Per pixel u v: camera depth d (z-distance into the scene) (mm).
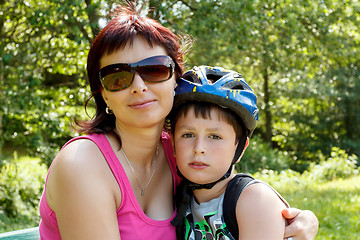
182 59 1729
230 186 1608
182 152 1633
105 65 1532
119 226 1564
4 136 9453
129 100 1504
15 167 8992
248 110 1637
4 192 8070
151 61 1488
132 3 1794
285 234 1518
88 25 6652
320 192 8602
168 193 1816
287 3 9062
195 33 7926
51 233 1619
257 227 1477
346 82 19422
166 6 7516
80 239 1434
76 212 1430
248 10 7902
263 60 10430
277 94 18328
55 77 11367
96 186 1453
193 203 1703
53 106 8359
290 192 8938
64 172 1459
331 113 20469
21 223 7605
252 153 14594
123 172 1575
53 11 7062
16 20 8180
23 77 7637
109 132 1630
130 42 1485
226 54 10781
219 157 1612
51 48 8328
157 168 1795
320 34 10141
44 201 1604
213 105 1604
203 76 1645
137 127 1562
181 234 1687
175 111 1675
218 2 7840
